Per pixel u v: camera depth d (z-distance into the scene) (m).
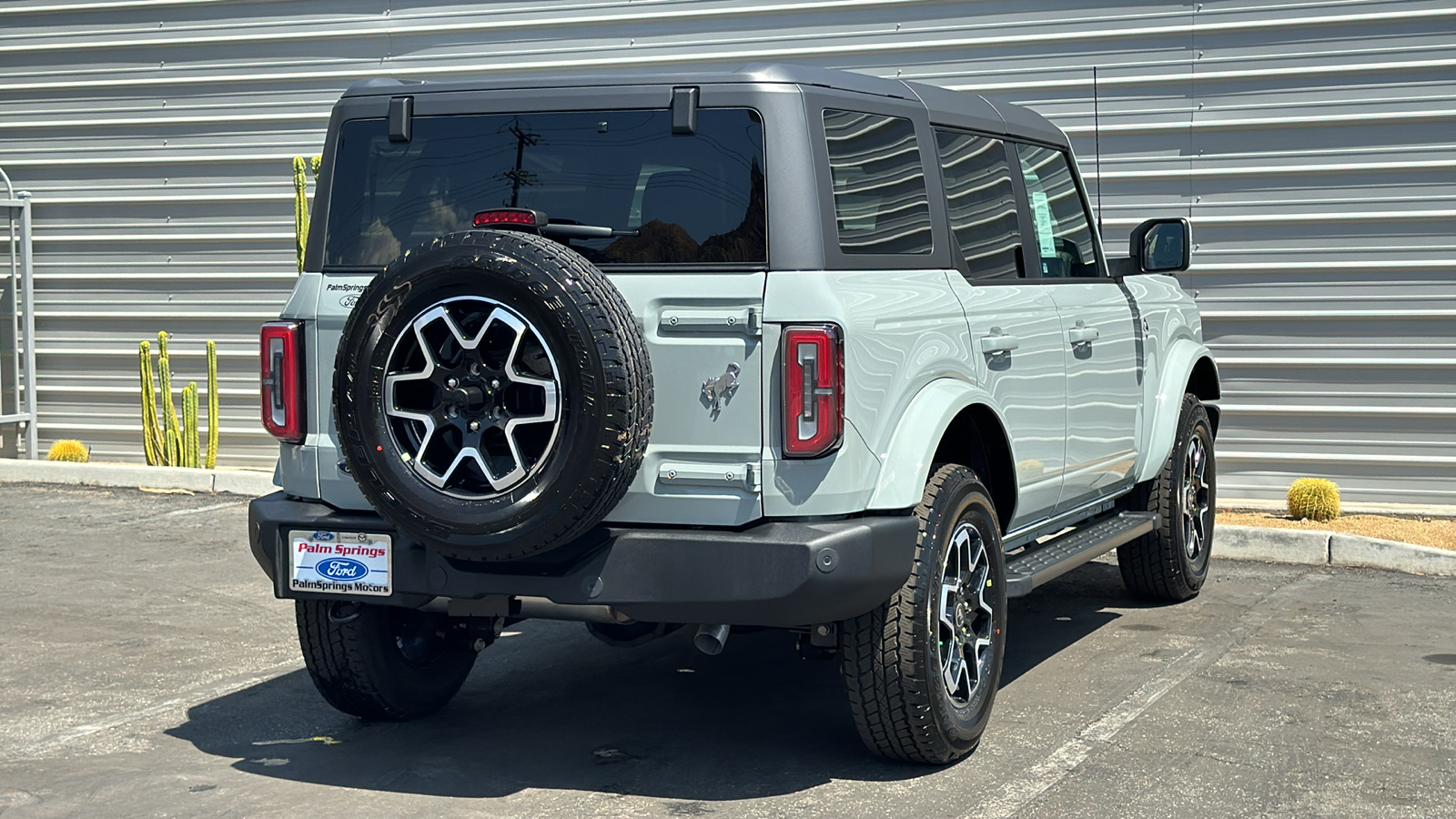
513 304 3.92
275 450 11.62
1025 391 5.20
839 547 4.05
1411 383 9.08
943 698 4.46
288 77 11.28
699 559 4.07
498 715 5.27
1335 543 7.98
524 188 4.48
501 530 3.94
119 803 4.29
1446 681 5.54
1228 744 4.77
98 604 7.12
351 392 4.08
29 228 11.92
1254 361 9.35
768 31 10.12
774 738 4.94
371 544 4.37
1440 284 8.95
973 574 4.75
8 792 4.39
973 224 5.19
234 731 5.07
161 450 11.36
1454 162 8.84
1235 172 9.24
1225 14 9.20
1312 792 4.30
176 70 11.56
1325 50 9.04
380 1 10.98
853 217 4.39
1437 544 8.21
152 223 11.77
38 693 5.55
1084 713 5.16
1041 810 4.15
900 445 4.34
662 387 4.17
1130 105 9.43
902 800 4.27
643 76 4.39
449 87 4.60
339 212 4.70
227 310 11.67
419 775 4.56
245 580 7.73
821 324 4.08
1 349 12.35
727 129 4.28
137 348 11.92
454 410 4.00
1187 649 6.10
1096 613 6.85
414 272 4.00
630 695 5.53
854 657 4.38
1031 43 9.59
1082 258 6.25
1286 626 6.51
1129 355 6.34
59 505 10.22
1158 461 6.61
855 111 4.55
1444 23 8.80
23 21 11.90
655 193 4.32
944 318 4.65
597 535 4.15
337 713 5.32
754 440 4.11
